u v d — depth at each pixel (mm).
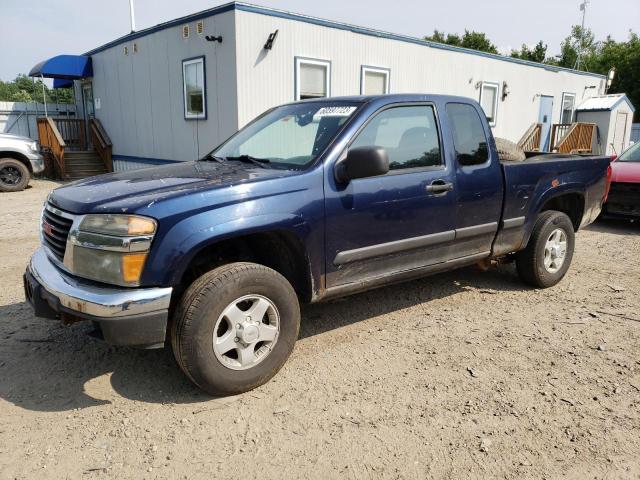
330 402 3127
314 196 3375
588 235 8016
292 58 11320
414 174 3898
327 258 3514
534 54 50156
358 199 3578
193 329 2939
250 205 3115
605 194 5703
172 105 12633
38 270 3242
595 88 21547
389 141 3844
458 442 2750
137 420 2938
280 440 2766
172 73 12406
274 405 3094
